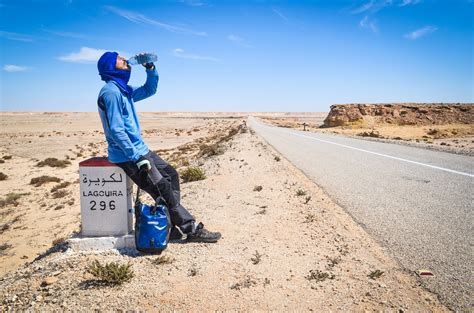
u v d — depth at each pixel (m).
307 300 3.55
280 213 6.80
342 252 4.79
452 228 5.68
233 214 6.83
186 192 9.23
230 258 4.62
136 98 5.06
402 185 9.09
